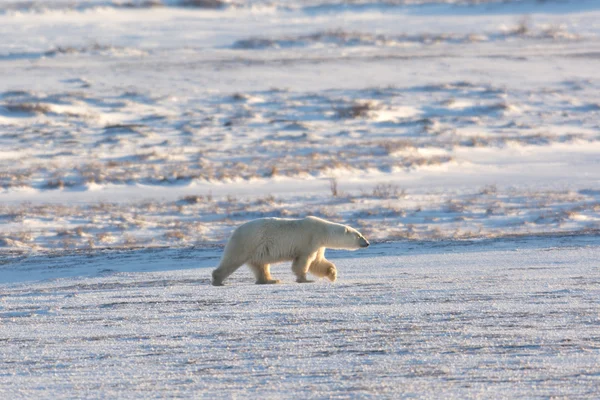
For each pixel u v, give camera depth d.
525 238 54.22
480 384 19.41
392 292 31.91
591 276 35.50
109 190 92.56
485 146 124.44
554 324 25.23
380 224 68.81
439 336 24.08
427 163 108.62
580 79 181.12
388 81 181.50
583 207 75.44
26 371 21.66
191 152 120.06
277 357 22.30
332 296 31.25
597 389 18.86
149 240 62.59
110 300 32.75
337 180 98.75
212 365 21.73
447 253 47.41
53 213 76.25
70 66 195.38
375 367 21.03
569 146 125.50
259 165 108.44
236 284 37.00
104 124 143.62
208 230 67.69
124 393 19.50
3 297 35.12
